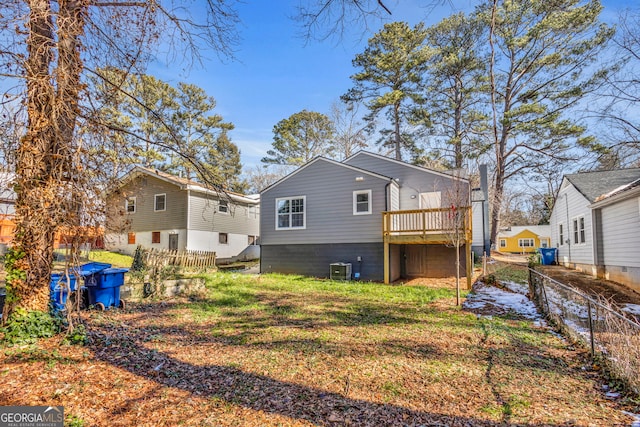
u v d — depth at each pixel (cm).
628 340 362
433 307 815
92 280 716
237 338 559
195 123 2716
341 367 429
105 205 447
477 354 479
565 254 1662
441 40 2319
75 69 433
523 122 2161
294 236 1530
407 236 1259
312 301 895
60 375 366
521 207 4381
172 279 967
